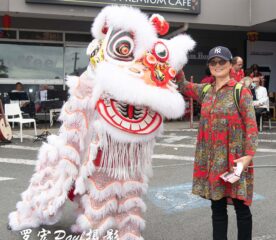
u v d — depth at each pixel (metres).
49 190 3.73
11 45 15.12
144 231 4.29
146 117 3.28
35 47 15.40
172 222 4.57
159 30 3.40
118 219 3.45
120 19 3.17
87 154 3.35
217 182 3.21
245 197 3.17
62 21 15.50
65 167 3.44
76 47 15.86
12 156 8.44
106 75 3.07
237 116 3.19
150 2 13.40
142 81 3.13
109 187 3.33
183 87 3.63
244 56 17.44
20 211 4.11
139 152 3.34
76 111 3.40
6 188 5.90
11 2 12.40
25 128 12.91
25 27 15.12
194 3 13.95
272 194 5.66
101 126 3.21
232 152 3.19
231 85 3.26
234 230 4.31
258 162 7.86
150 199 5.39
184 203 5.23
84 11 13.01
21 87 13.71
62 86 15.79
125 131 3.19
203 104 3.38
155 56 3.25
